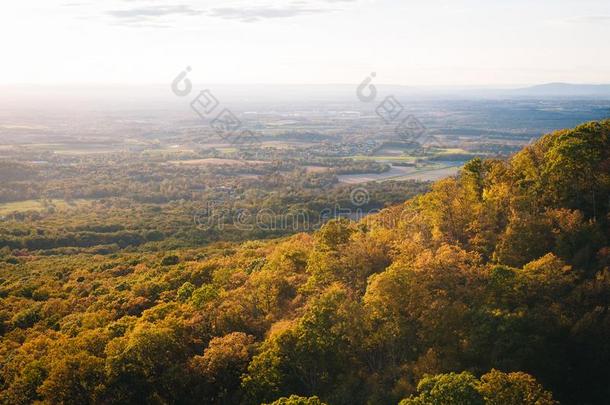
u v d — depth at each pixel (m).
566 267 42.56
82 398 41.50
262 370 40.22
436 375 33.16
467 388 30.67
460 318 39.53
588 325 37.62
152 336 43.84
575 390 35.94
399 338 40.44
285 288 56.97
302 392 40.66
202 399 41.47
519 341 36.69
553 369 36.16
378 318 41.91
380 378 38.94
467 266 44.81
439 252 47.78
